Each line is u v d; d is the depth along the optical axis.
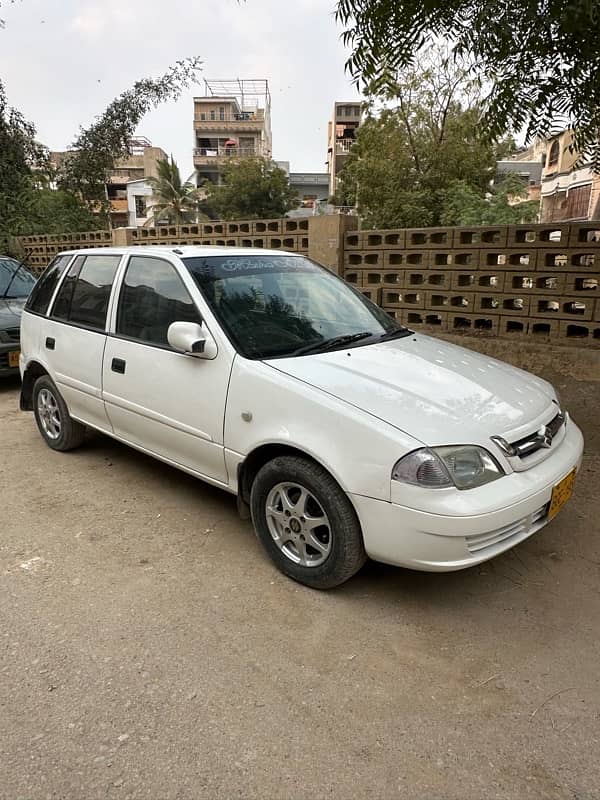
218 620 2.65
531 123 4.30
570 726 2.07
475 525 2.37
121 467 4.41
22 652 2.44
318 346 3.24
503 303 6.04
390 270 6.82
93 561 3.13
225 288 3.41
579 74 3.80
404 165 17.88
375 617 2.67
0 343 6.38
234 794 1.81
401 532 2.45
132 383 3.62
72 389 4.23
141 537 3.38
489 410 2.71
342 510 2.61
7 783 1.85
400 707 2.16
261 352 3.08
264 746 1.99
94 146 16.69
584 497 3.84
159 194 40.53
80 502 3.83
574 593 2.85
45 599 2.80
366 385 2.77
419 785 1.85
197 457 3.32
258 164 39.62
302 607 2.75
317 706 2.16
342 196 28.11
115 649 2.46
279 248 7.89
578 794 1.82
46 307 4.59
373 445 2.48
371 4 3.41
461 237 6.21
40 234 14.34
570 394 5.50
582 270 5.48
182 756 1.95
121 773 1.88
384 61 3.72
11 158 14.69
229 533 3.43
